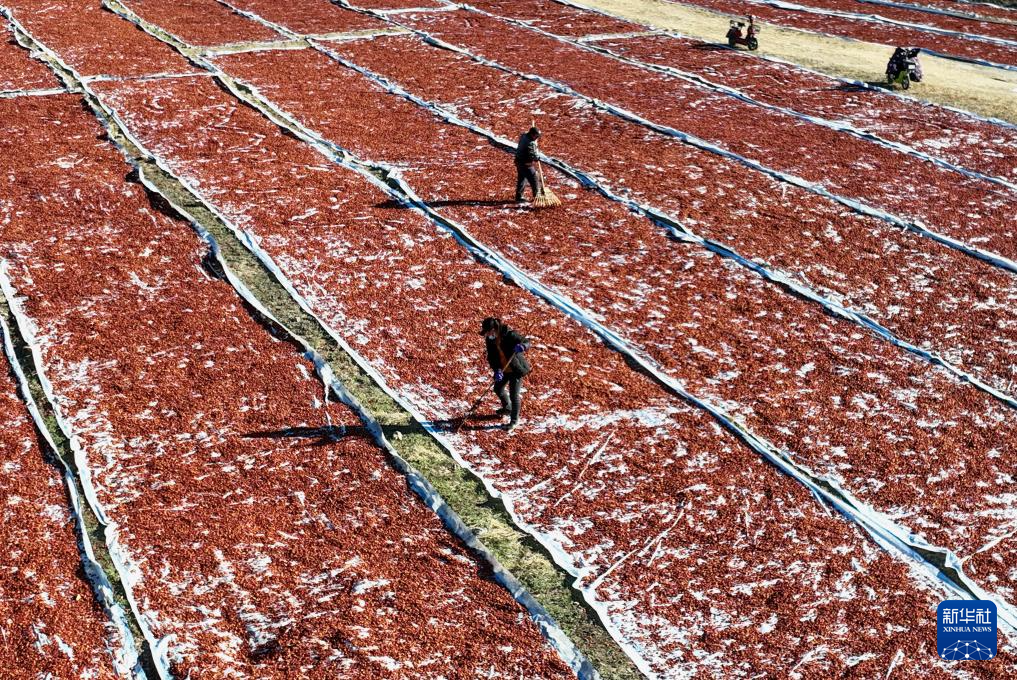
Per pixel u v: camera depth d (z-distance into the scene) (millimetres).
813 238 16859
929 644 8773
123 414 11531
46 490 10203
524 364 11227
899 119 23531
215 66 25375
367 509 10195
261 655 8422
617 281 15188
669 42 30375
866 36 32469
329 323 13781
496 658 8492
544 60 27344
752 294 14961
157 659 8281
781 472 10977
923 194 18969
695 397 12305
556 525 10148
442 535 9906
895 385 12703
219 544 9609
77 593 8930
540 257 15867
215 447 11031
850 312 14422
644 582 9438
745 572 9586
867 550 9883
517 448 11289
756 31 29562
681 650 8711
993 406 12320
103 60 25156
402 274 15195
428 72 25781
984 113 24312
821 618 9047
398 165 19484
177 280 14672
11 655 8242
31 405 11539
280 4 33000
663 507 10406
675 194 18469
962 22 34875
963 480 10922
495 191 18406
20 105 21516
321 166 19172
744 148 20984
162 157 19219
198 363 12602
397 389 12344
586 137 21344
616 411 11992
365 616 8859
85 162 18688
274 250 15742
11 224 16047
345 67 26000
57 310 13672
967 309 14703
